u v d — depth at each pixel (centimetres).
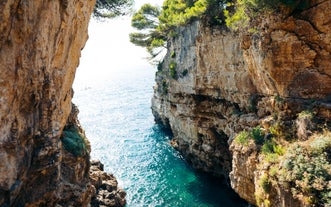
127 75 19600
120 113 6562
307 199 1081
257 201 1430
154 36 4228
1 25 718
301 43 1472
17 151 887
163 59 4225
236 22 1777
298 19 1459
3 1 697
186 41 2986
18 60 819
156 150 3769
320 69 1457
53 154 1132
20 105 881
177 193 2545
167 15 3488
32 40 858
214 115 2700
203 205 2314
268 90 1742
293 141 1403
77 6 1131
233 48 2184
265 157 1414
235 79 2216
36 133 1002
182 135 3359
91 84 15238
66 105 1330
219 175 2812
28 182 1038
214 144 2781
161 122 4856
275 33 1527
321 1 1395
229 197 2419
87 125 5525
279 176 1232
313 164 1162
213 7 2350
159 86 4272
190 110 2994
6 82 783
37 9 842
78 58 1364
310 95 1487
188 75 2958
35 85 932
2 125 799
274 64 1558
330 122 1331
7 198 879
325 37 1416
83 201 1565
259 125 1741
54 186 1187
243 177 1623
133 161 3422
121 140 4334
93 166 2477
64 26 1045
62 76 1162
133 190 2644
